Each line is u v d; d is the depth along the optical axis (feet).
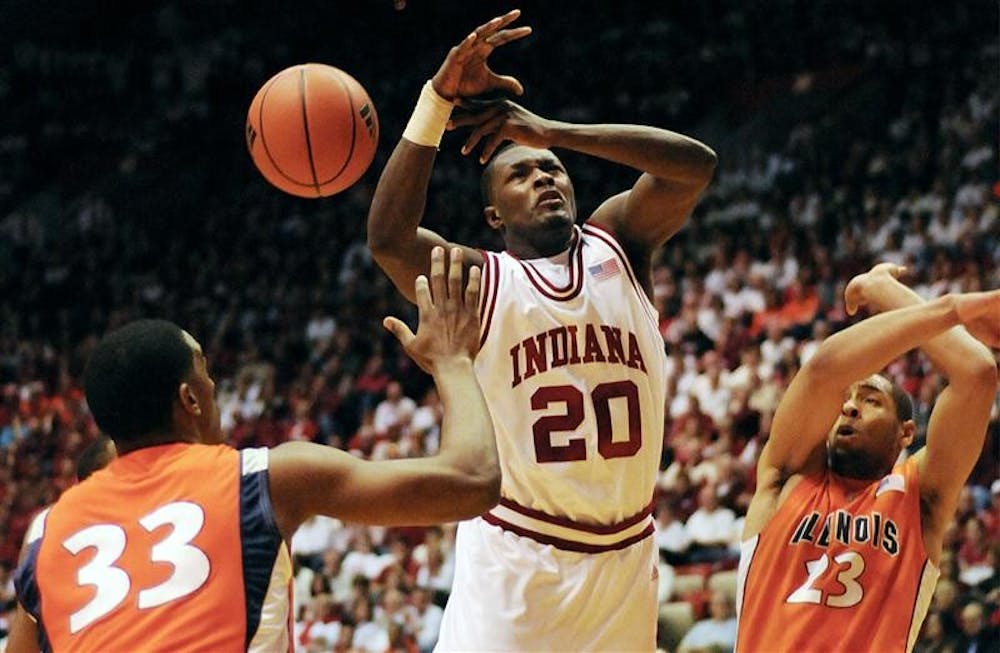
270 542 14.82
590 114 107.76
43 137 122.31
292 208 104.78
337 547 60.59
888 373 59.77
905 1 104.17
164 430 15.75
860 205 82.02
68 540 15.07
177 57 125.59
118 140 122.01
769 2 110.01
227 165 115.03
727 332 66.90
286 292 92.73
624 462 21.13
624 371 21.21
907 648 20.24
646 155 20.72
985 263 68.39
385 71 117.60
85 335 95.25
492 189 22.21
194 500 14.96
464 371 15.48
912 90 93.71
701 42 111.24
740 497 56.18
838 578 20.30
